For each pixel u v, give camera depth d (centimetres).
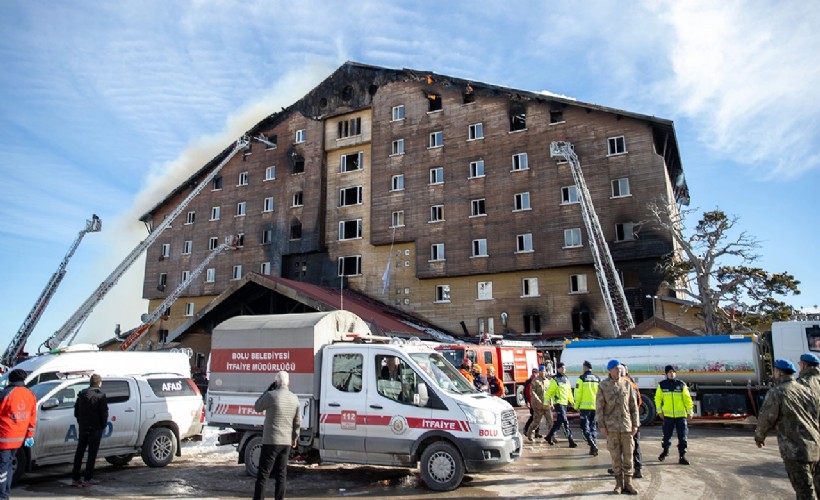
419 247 4081
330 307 3080
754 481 989
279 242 4769
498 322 3775
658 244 3291
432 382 990
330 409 1036
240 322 1165
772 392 673
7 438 829
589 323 3503
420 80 4362
